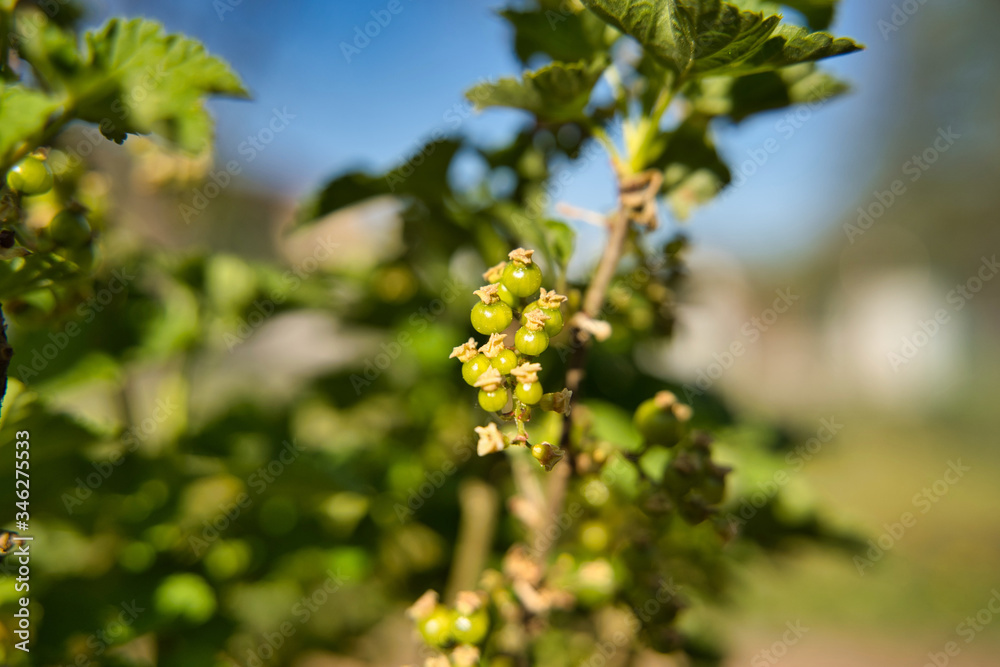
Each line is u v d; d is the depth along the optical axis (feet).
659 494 0.67
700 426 0.89
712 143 0.73
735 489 0.82
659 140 0.71
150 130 0.66
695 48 0.63
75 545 0.85
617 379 0.91
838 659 2.51
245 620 0.90
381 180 0.83
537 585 0.71
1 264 0.60
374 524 0.89
